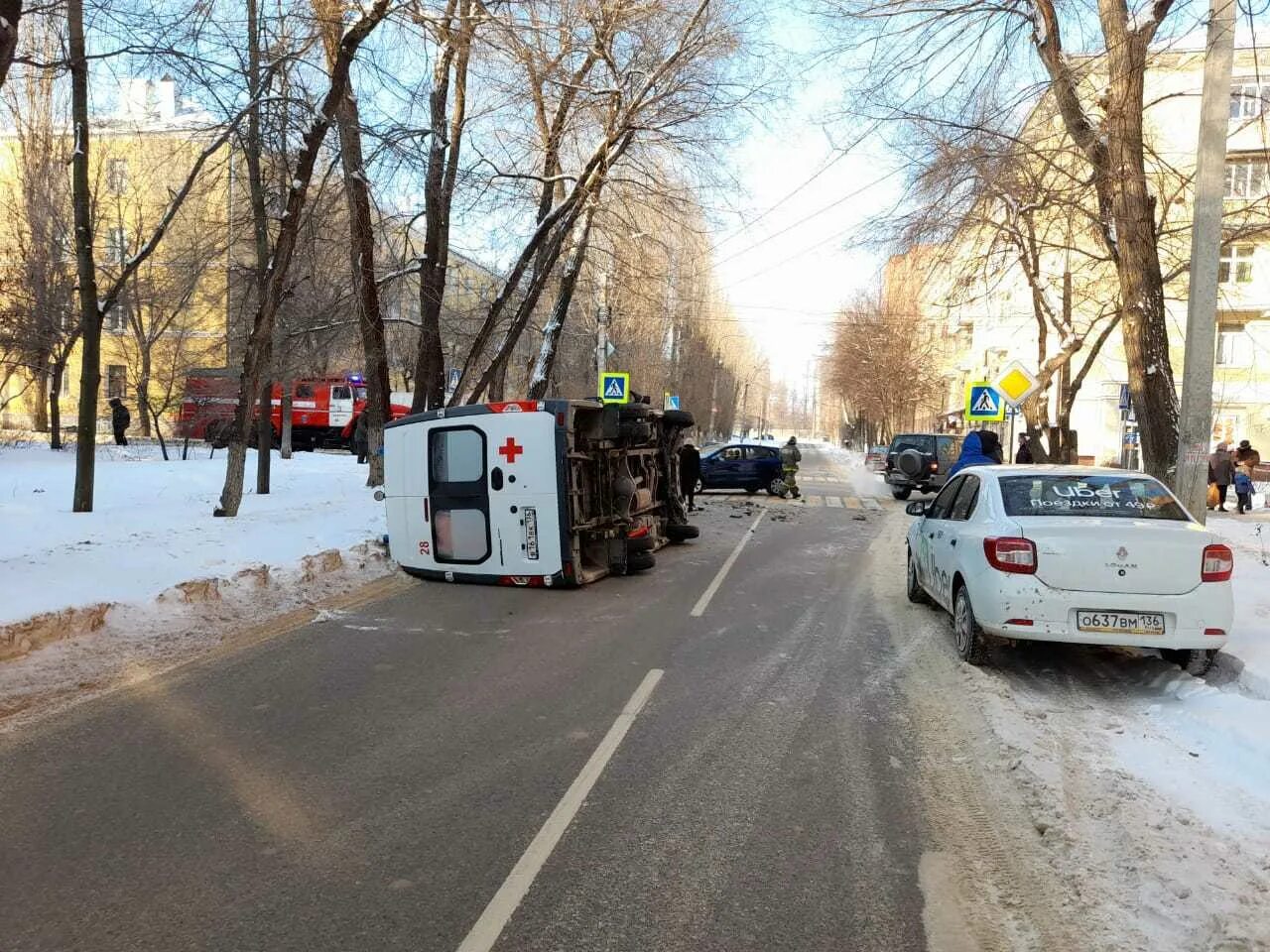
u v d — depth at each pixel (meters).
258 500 16.06
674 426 14.95
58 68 10.94
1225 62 9.54
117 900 3.43
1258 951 3.12
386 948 3.15
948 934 3.28
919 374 53.31
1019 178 15.83
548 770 4.84
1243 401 33.44
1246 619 7.88
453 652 7.41
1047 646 7.79
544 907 3.44
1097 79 15.54
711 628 8.48
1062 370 26.06
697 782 4.69
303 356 19.22
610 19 15.04
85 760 4.84
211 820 4.13
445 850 3.89
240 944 3.15
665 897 3.52
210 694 6.07
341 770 4.79
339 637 7.83
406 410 37.25
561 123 17.78
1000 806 4.41
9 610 6.83
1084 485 7.25
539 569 10.27
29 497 14.91
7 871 3.64
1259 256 32.53
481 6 11.67
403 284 20.45
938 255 16.78
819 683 6.60
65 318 25.00
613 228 18.81
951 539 7.73
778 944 3.21
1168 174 17.75
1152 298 12.18
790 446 25.30
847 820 4.24
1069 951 3.17
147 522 12.33
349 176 14.60
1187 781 4.66
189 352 30.30
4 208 23.45
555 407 10.15
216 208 17.41
